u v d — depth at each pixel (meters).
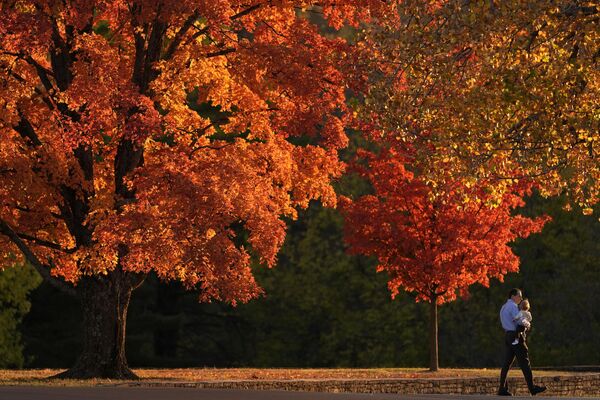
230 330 104.44
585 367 62.62
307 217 100.94
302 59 46.75
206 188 42.34
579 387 53.09
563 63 37.09
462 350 92.50
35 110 47.62
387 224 57.12
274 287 97.25
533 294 93.75
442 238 56.25
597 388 53.88
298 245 97.62
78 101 41.75
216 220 42.38
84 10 42.38
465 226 55.91
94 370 47.59
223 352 105.38
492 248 56.19
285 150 51.44
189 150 46.94
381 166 56.94
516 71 36.75
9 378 45.62
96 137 43.62
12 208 48.69
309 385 46.22
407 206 56.53
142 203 42.81
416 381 48.72
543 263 93.06
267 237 45.03
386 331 93.50
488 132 39.09
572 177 41.19
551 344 91.56
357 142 96.50
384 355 93.31
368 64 39.41
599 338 88.62
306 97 47.66
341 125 50.72
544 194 42.78
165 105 46.53
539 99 37.69
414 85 38.81
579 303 89.12
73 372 47.62
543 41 37.94
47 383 41.66
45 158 45.28
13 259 52.53
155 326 89.94
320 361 98.25
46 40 41.09
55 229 50.97
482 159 39.50
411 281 58.28
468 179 39.66
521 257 93.31
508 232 56.84
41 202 48.09
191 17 47.28
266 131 50.91
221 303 99.81
